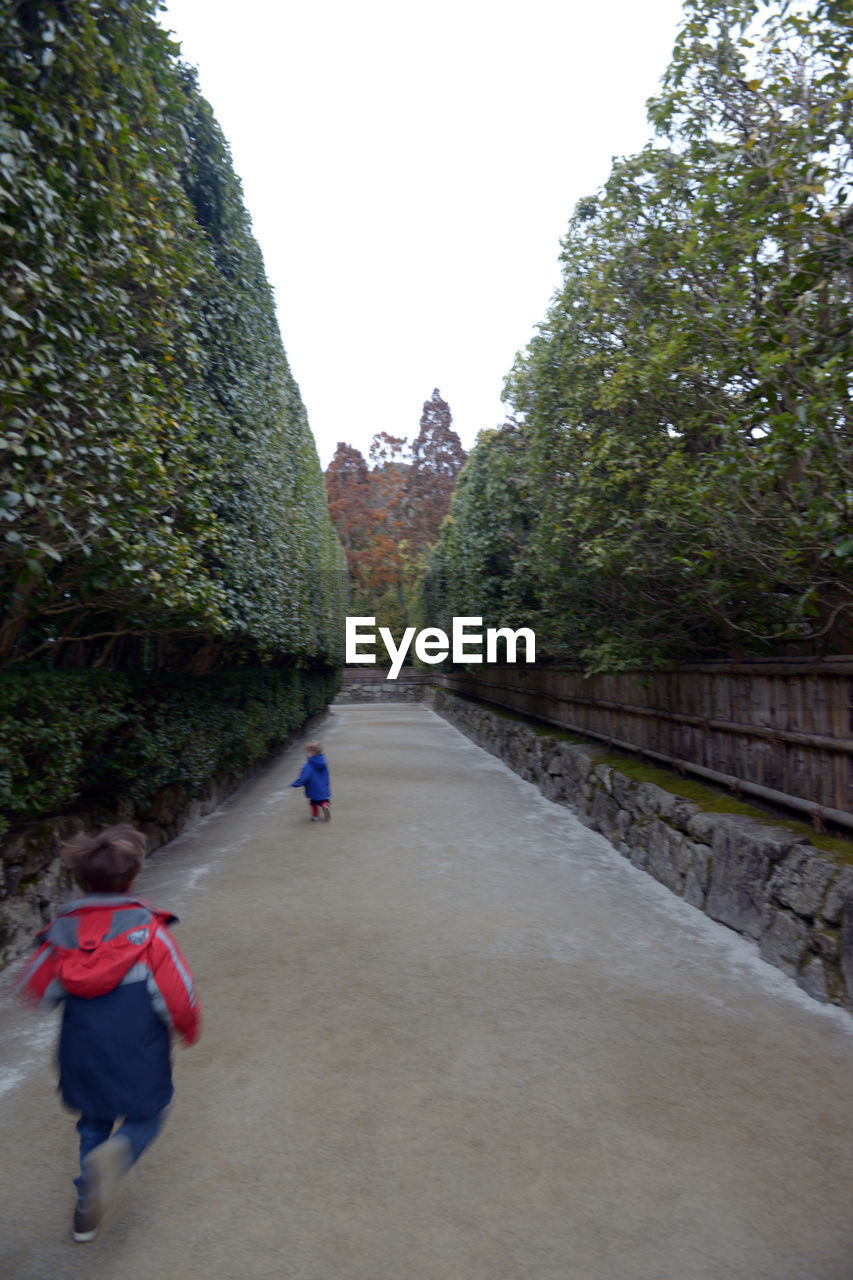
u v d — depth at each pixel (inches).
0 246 169.6
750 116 257.9
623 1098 145.6
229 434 391.5
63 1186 121.3
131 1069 103.1
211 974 210.4
